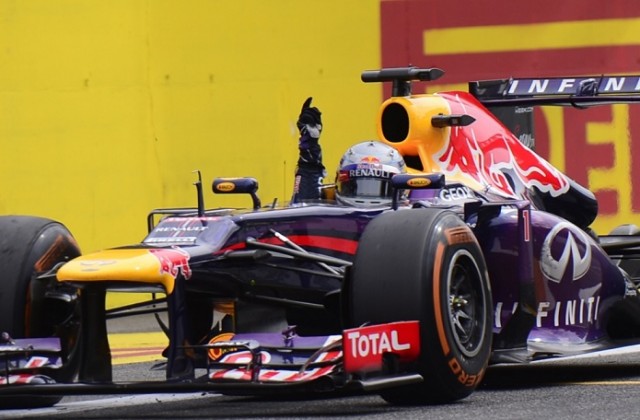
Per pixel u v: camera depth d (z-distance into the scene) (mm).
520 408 21531
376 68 44781
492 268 25000
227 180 25234
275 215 23656
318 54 44938
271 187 44969
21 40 44531
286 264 23656
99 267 21125
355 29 44844
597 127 44906
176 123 45062
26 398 23922
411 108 26922
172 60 45000
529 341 25547
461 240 22484
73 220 44562
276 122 45031
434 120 26969
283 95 45031
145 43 44938
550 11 44625
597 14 44594
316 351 21078
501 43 44750
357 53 44906
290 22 45031
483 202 26328
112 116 44750
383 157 25469
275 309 24500
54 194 44531
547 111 45000
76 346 22234
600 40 44594
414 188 23234
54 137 44594
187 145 45062
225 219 23109
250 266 23281
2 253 23094
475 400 22906
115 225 44688
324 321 25250
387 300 21469
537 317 25891
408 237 21750
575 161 45000
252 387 20188
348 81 44906
